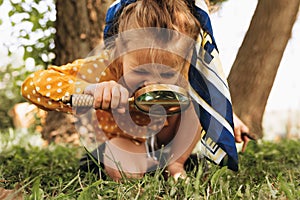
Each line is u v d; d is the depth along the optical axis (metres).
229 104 1.75
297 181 1.75
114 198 1.46
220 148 1.72
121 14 1.81
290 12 3.14
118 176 1.82
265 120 7.49
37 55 4.09
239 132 2.07
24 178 1.93
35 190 1.39
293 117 7.28
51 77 1.87
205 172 1.79
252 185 1.74
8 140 4.28
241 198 1.49
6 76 7.33
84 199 1.38
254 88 3.24
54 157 2.77
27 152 3.06
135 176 1.82
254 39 3.23
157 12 1.71
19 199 1.42
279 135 7.07
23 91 1.90
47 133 4.05
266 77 3.23
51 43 4.08
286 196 1.43
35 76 1.89
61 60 3.93
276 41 3.17
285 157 2.70
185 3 1.79
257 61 3.22
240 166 2.16
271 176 1.93
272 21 3.16
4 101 7.33
